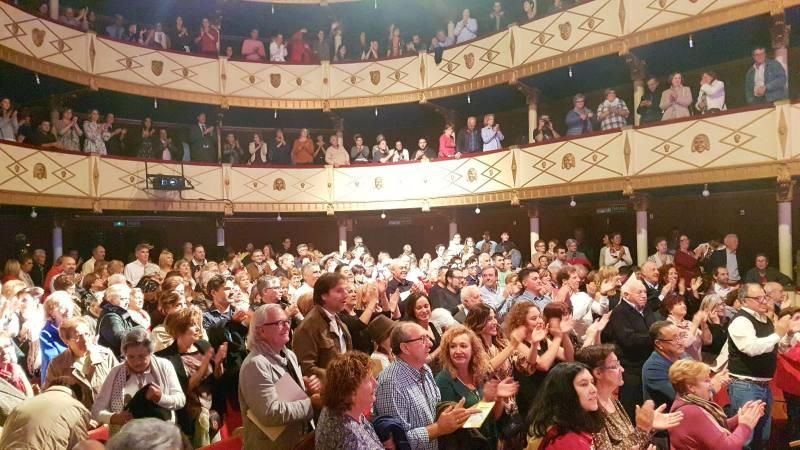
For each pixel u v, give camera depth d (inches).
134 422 93.0
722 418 164.4
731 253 459.8
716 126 502.6
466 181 697.6
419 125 875.4
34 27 574.9
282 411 145.6
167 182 670.5
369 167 756.6
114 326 229.5
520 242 748.0
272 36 880.3
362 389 126.7
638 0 561.0
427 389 157.3
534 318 196.7
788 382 249.6
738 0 496.4
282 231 855.7
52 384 183.6
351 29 870.4
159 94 706.2
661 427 153.3
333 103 783.1
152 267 457.7
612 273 311.7
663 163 534.6
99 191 631.2
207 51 761.6
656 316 247.3
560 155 612.4
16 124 567.2
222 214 764.0
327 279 182.4
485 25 800.9
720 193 599.5
